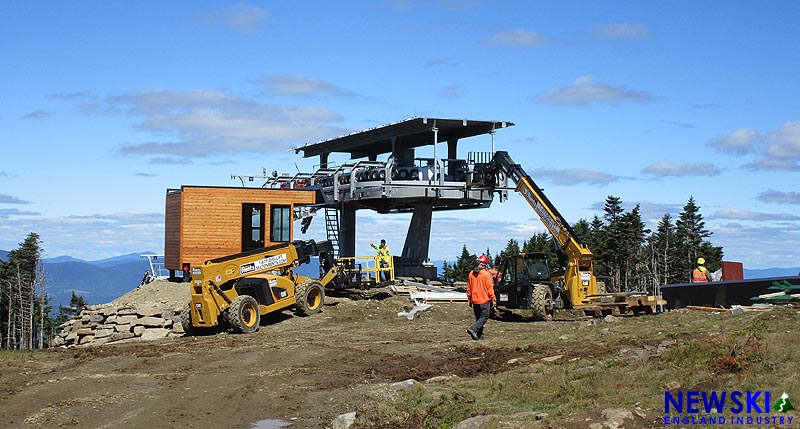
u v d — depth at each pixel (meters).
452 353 17.23
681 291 24.66
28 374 16.03
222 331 23.66
